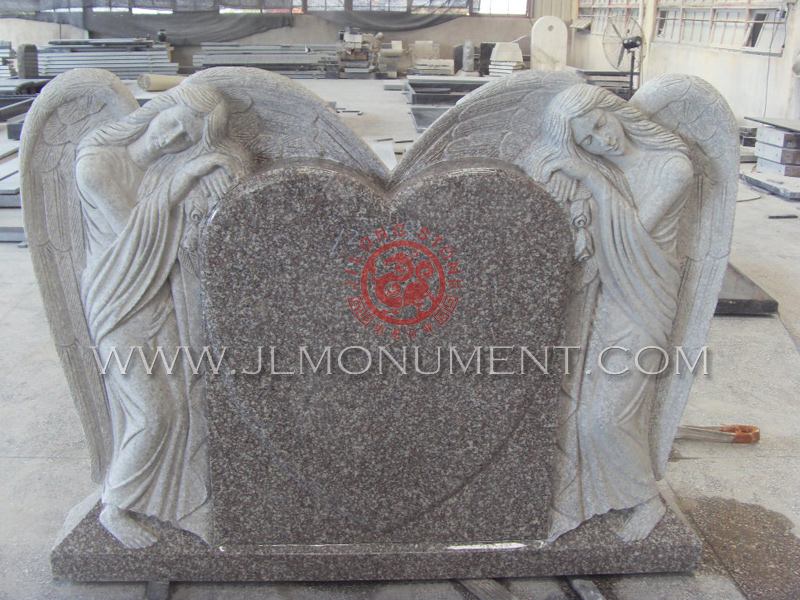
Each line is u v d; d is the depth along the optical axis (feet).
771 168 20.02
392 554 6.23
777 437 8.62
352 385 5.78
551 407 5.97
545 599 6.21
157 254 5.52
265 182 5.24
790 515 7.18
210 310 5.57
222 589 6.28
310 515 6.17
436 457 6.01
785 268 13.94
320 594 6.24
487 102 5.45
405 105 21.20
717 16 25.75
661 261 5.81
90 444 6.31
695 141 5.67
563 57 25.52
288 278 5.48
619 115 5.50
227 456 5.98
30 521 7.08
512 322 5.69
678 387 6.35
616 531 6.36
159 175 5.45
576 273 5.76
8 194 16.26
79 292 5.81
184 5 33.12
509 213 5.40
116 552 6.16
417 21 35.47
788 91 21.36
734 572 6.44
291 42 34.88
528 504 6.22
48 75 26.86
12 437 8.66
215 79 5.31
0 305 12.46
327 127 5.49
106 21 32.94
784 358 10.60
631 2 32.22
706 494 7.50
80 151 5.37
